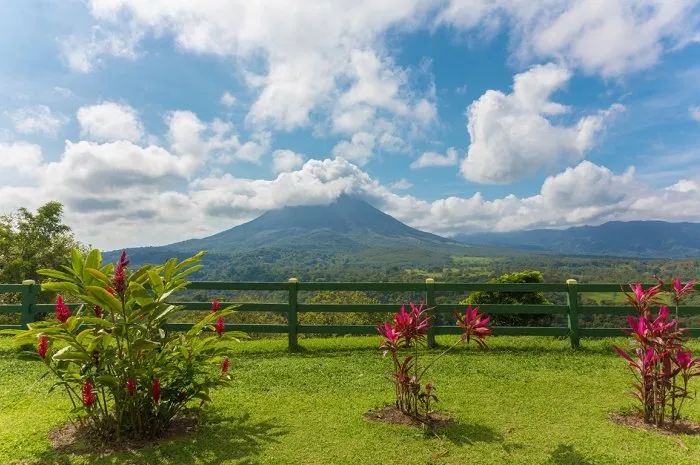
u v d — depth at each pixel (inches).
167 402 174.4
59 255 971.3
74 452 157.6
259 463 149.7
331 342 353.4
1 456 154.2
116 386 162.1
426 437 170.6
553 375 259.1
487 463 149.6
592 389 233.3
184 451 158.2
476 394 225.3
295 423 186.5
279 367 280.5
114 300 155.6
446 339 357.7
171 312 180.4
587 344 330.6
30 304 352.5
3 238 940.0
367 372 270.8
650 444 163.8
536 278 426.9
